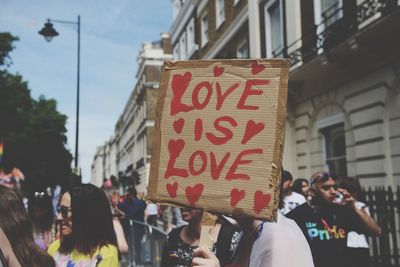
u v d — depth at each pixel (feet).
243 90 7.05
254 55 51.85
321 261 12.53
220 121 7.13
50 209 15.26
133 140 177.58
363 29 29.14
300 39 39.37
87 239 10.19
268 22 49.65
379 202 24.21
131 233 33.99
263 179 6.61
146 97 139.54
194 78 7.53
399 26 27.99
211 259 6.63
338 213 13.03
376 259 23.91
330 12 37.76
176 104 7.60
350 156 35.14
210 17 71.87
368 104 32.45
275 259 6.07
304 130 42.11
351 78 34.53
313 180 13.15
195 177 7.16
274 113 6.75
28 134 115.65
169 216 55.01
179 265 10.91
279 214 6.83
